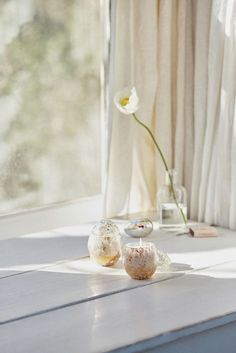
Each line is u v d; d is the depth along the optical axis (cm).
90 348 160
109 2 265
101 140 273
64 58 260
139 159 261
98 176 274
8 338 164
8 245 227
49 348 160
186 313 175
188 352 173
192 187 256
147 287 192
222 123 242
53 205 263
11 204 253
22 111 252
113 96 255
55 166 262
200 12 249
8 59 246
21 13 248
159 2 256
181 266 206
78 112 265
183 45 255
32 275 200
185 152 262
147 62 254
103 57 269
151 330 167
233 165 240
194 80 254
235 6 236
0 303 182
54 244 227
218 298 184
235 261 209
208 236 232
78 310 178
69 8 259
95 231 206
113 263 207
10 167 251
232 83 240
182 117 259
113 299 184
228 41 239
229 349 180
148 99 256
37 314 176
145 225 230
